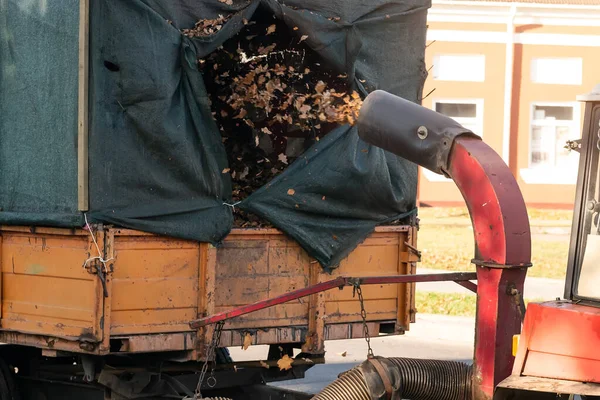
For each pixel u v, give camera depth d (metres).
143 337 8.14
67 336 8.15
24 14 8.52
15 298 8.64
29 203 8.51
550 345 5.85
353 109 9.13
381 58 9.55
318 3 9.11
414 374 7.07
